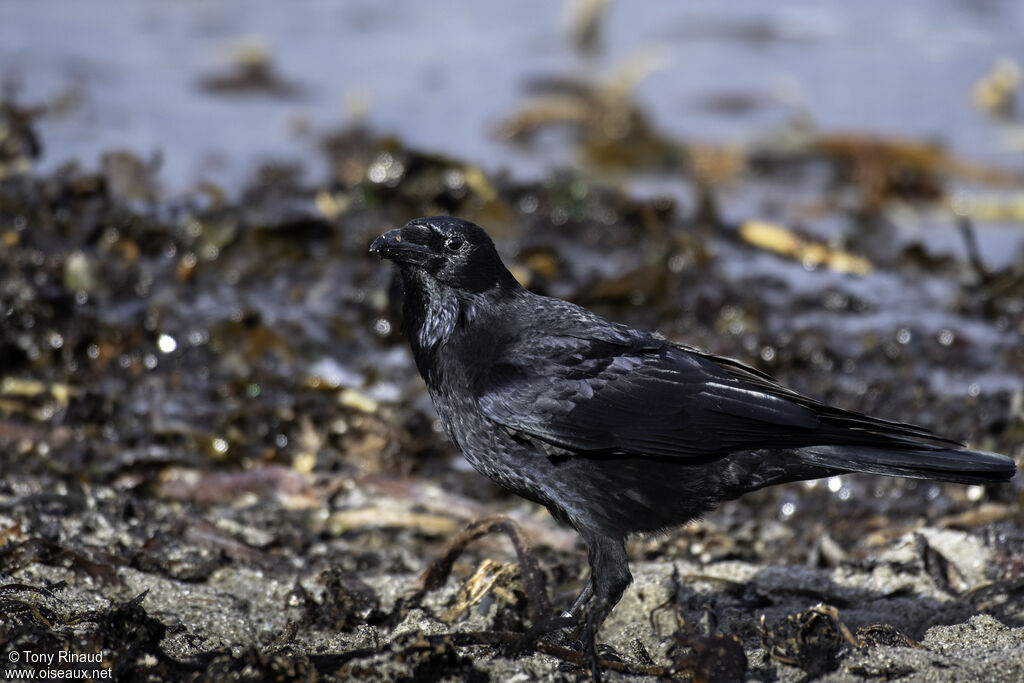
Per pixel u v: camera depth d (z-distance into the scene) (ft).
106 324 38.65
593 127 61.98
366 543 30.91
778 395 26.61
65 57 70.08
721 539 31.96
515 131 61.93
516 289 27.84
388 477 33.83
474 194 47.85
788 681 23.49
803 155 60.08
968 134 64.39
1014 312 42.70
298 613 26.76
